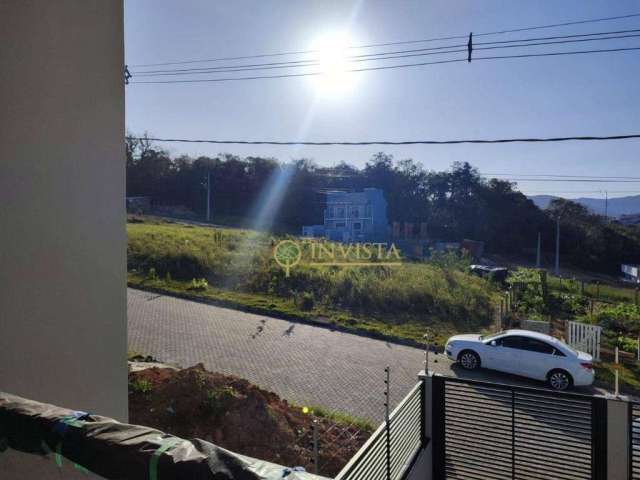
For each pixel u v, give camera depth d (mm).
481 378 10258
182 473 1066
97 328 2627
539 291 18594
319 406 7938
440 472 5246
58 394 2369
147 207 41250
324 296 17047
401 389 9195
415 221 45562
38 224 2281
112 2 2764
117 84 2803
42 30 2311
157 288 18328
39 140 2291
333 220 37250
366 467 3639
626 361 11938
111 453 1183
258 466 1105
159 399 6219
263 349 11453
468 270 21938
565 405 4707
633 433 4457
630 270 35625
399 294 16672
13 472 1556
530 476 4828
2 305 2102
